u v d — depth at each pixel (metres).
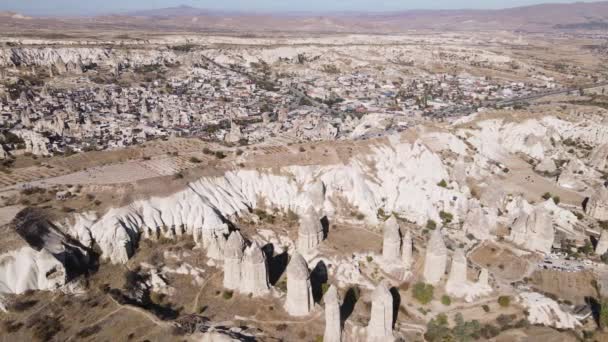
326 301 73.06
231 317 81.19
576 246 108.50
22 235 85.62
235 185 114.56
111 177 111.44
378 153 125.44
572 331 82.38
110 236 92.19
